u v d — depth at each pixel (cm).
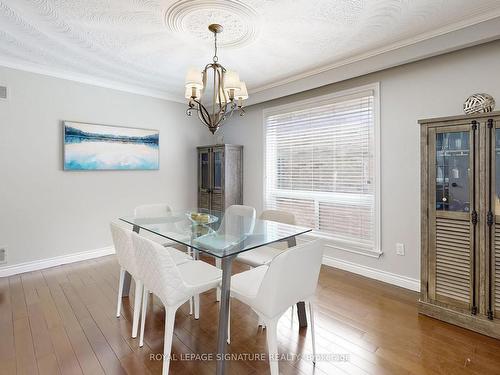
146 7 206
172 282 160
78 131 353
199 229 225
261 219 282
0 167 307
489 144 195
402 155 283
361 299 260
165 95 434
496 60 228
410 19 222
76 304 250
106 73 348
